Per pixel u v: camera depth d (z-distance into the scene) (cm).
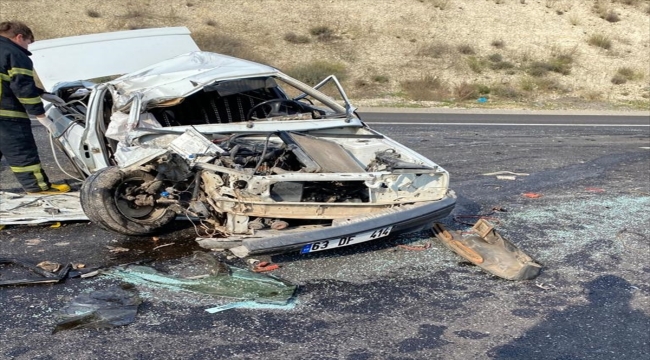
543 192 770
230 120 634
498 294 464
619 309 446
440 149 1032
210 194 503
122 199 536
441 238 562
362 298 450
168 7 2338
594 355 380
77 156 630
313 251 490
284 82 630
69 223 591
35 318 402
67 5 2205
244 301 436
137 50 762
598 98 1994
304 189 529
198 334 387
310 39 2248
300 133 591
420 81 1964
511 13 2653
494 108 1730
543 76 2156
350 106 655
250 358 362
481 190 770
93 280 463
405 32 2388
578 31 2569
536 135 1221
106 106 632
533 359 373
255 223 506
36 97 613
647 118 1599
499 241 543
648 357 379
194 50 792
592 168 923
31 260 498
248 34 2220
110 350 365
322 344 381
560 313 436
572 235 606
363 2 2577
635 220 661
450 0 2689
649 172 909
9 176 756
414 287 472
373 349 377
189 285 458
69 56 733
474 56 2264
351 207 520
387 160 550
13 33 599
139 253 521
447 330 406
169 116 603
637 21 2698
